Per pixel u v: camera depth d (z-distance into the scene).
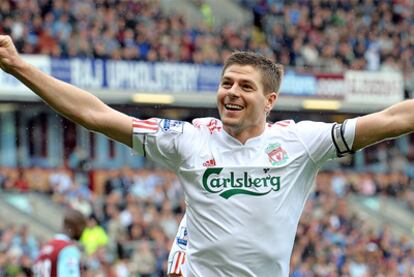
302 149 10.66
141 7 66.81
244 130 10.64
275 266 10.61
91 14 63.91
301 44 71.81
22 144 63.34
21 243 40.78
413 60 75.44
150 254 43.72
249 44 69.94
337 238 51.69
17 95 60.97
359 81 70.25
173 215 49.88
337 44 73.38
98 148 65.44
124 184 54.28
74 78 60.75
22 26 60.50
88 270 39.28
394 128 10.28
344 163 69.19
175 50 65.38
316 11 75.69
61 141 64.25
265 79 10.63
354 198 63.81
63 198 51.97
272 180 10.56
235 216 10.49
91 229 40.94
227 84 10.66
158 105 64.06
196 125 10.80
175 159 10.68
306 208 53.47
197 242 10.66
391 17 78.19
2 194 53.16
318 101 69.06
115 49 62.72
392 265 51.34
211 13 74.69
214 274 10.61
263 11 74.44
